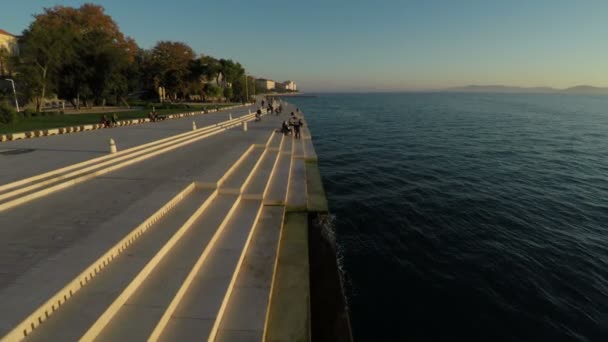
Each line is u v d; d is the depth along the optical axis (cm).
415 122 6450
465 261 1104
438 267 1068
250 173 1326
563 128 5266
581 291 942
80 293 508
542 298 911
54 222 714
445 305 883
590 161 2717
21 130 2116
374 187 1967
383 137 4272
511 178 2172
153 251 653
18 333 399
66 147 1529
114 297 505
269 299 687
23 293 461
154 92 7656
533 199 1736
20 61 3641
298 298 759
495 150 3256
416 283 981
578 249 1188
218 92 7900
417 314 848
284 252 984
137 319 498
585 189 1919
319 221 1324
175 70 6700
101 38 4659
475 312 855
